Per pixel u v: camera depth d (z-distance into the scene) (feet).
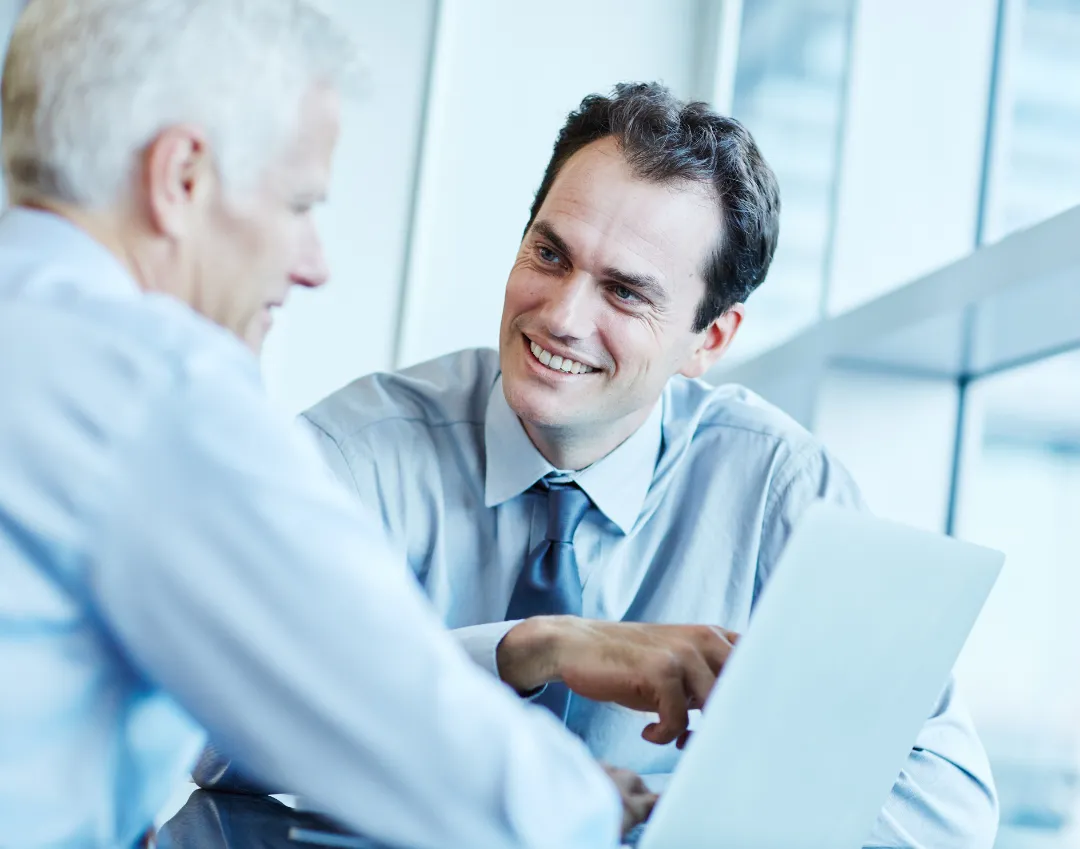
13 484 2.27
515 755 2.37
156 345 2.38
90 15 2.54
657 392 4.85
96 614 2.41
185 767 2.94
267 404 2.48
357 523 2.44
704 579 5.16
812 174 12.60
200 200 2.65
